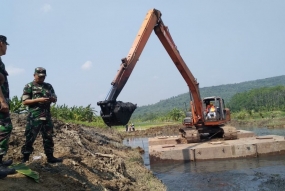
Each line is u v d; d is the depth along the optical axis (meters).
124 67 9.98
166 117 72.81
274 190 8.63
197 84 17.42
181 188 9.65
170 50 14.63
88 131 18.19
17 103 14.27
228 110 18.28
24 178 4.80
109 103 8.30
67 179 5.66
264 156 14.41
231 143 15.17
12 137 7.53
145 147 22.84
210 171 11.98
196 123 17.78
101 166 8.07
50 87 6.11
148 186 8.84
